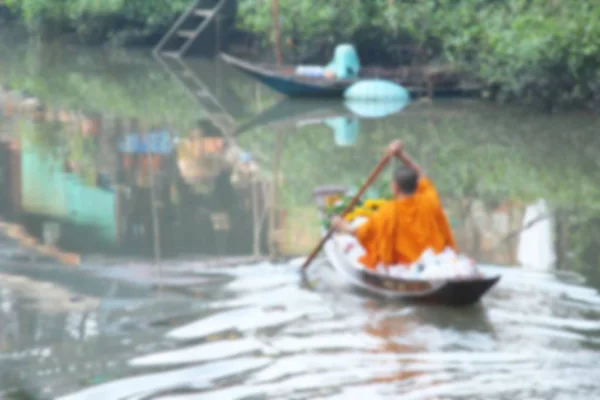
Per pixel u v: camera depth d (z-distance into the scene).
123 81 62.25
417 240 24.28
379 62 63.69
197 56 73.81
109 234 29.69
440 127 46.25
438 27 58.25
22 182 36.25
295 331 21.70
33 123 48.00
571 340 21.11
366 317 22.55
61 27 84.75
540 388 18.66
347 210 26.12
